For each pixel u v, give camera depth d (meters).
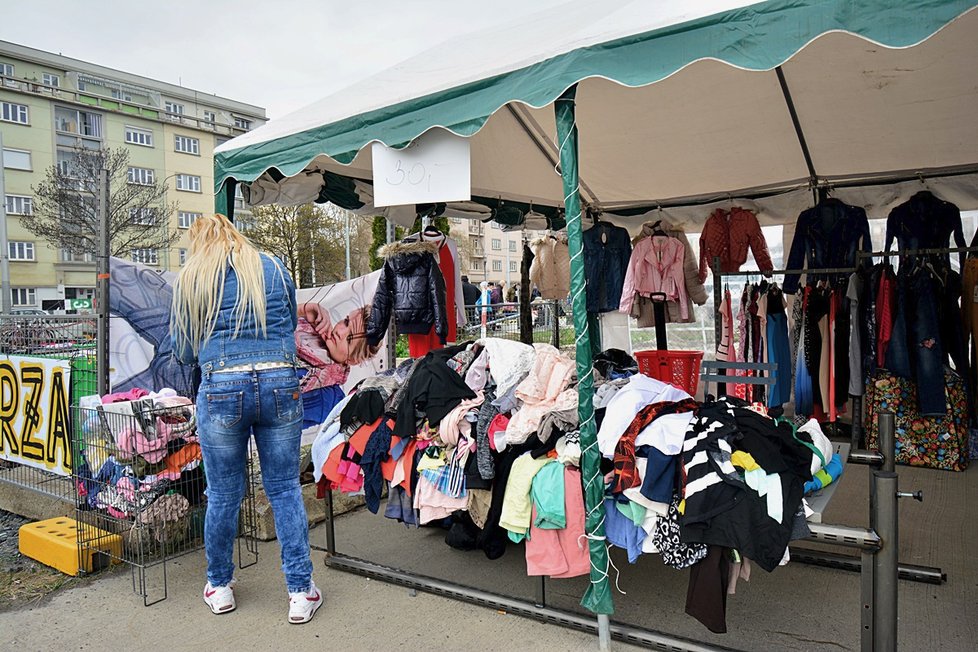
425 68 3.84
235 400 2.82
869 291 5.30
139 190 29.59
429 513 3.06
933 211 5.31
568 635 2.76
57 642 2.81
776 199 6.68
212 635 2.85
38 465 4.17
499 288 16.14
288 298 3.05
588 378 2.58
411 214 6.02
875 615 2.06
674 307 6.68
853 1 2.02
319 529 4.21
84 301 17.95
